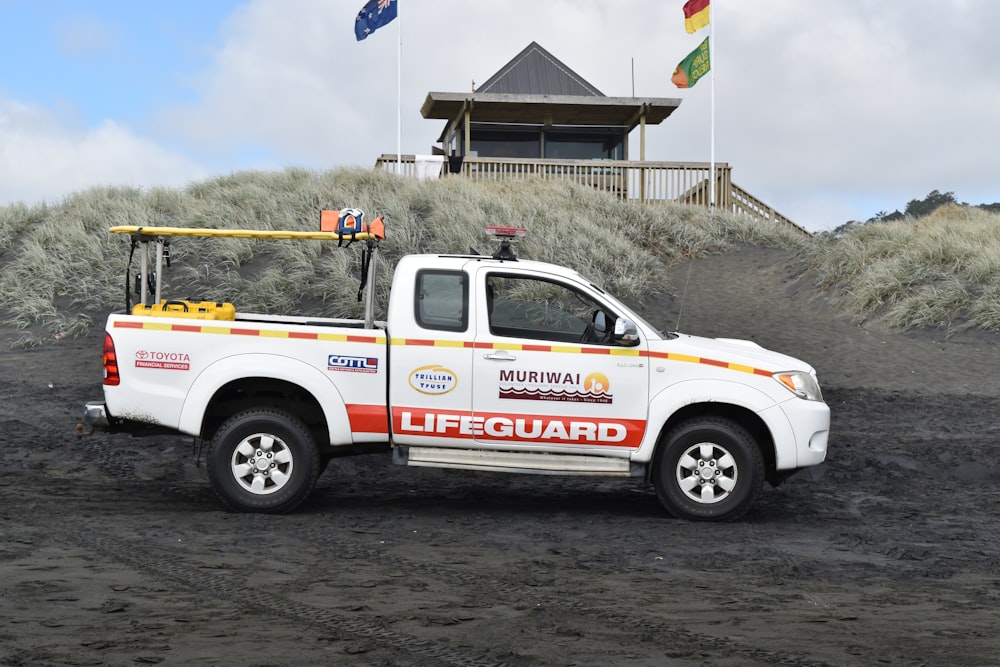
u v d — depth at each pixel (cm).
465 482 1052
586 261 1994
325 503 909
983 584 652
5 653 456
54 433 1157
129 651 464
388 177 2398
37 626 504
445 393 857
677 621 541
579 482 1070
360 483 1025
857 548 760
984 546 771
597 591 610
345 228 898
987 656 481
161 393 846
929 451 1151
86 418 852
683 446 857
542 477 1091
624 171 2841
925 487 1027
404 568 663
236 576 628
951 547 765
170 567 647
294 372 850
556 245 2039
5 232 2112
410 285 869
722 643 498
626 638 505
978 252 1978
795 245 2400
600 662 464
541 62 3127
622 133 3178
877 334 1786
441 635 504
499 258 898
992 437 1220
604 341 867
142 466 1043
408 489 1003
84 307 1811
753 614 560
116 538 732
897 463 1105
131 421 855
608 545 755
